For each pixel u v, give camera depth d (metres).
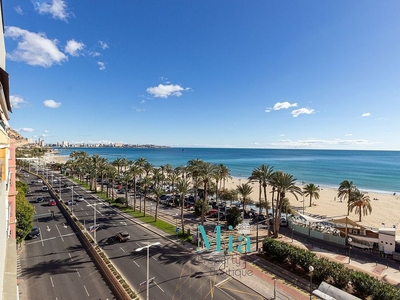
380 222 65.81
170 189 101.69
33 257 38.66
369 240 43.56
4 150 21.05
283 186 48.50
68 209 66.81
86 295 28.58
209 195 84.88
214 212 65.25
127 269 34.91
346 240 46.00
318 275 31.52
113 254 40.00
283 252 36.47
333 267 30.75
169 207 75.38
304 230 52.59
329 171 183.38
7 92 17.62
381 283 27.03
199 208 63.47
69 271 34.25
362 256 41.06
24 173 147.38
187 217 63.88
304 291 29.58
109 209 70.44
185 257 39.28
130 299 26.92
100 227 54.03
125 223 57.34
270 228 56.22
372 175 162.25
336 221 49.12
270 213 69.62
